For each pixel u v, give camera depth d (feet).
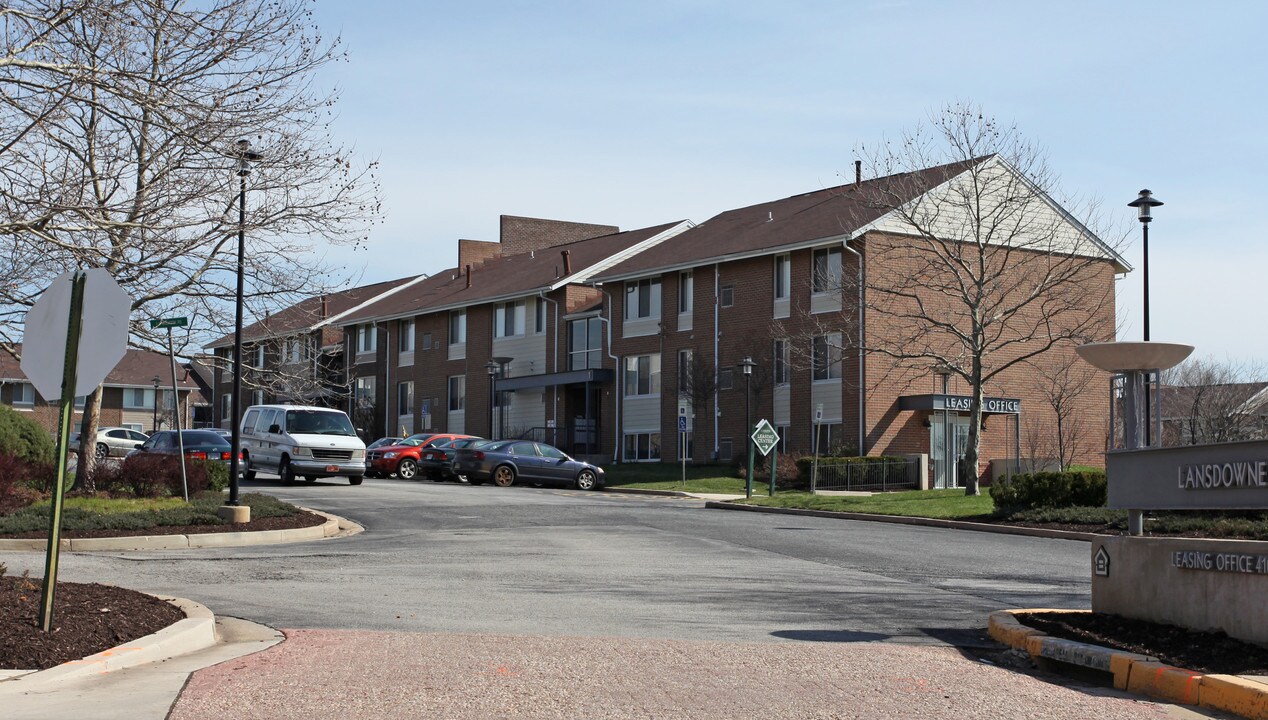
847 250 126.11
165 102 41.32
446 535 66.18
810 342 127.13
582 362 165.37
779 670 28.07
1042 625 33.65
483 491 108.06
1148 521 65.16
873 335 123.95
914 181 112.16
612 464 149.69
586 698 24.57
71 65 39.50
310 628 33.68
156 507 68.44
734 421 139.23
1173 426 178.40
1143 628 32.60
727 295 141.38
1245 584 30.04
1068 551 59.88
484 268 206.08
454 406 188.85
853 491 118.83
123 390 256.93
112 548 56.08
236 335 60.95
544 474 123.85
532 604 39.65
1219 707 25.58
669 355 148.77
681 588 44.55
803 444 130.62
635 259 160.56
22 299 48.34
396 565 50.49
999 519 75.97
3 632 28.43
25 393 220.43
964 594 44.01
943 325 102.53
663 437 149.07
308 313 66.74
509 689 25.17
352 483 117.60
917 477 123.54
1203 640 30.32
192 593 40.52
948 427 127.03
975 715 24.20
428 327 194.49
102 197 48.78
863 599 42.29
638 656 29.30
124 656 27.86
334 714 22.84
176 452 87.45
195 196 45.29
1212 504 30.83
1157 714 25.03
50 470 76.89
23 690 24.98
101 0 40.81
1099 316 135.13
